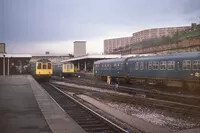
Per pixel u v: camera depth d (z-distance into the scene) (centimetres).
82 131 988
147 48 5472
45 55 8200
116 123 1184
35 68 4378
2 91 2442
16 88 2723
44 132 966
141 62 2933
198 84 2147
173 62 2403
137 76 3019
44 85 3734
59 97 2333
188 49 3900
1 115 1300
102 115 1423
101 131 1089
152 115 1453
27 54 5972
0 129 1010
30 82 3566
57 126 1062
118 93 2469
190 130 1081
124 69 3294
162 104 1725
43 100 1844
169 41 4978
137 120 1295
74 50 9250
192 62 2183
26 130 995
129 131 1061
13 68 6712
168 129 1122
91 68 6962
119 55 5659
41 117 1252
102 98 2242
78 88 3109
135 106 1775
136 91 2470
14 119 1202
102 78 4050
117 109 1656
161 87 2711
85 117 1388
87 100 2112
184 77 2273
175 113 1480
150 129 1105
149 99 1866
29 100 1842
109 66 3712
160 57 2617
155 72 2675
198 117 1363
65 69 5719
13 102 1744
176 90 2570
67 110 1630
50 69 4403
